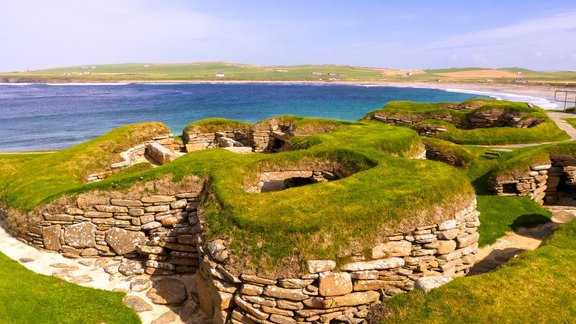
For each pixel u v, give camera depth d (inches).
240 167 506.0
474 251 406.6
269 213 365.4
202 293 368.5
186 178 478.0
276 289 316.5
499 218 589.0
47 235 474.6
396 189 400.8
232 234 352.5
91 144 729.0
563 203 695.1
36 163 652.7
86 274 431.5
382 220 356.2
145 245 451.2
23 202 508.4
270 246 333.4
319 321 321.4
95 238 470.3
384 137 683.4
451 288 285.7
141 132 852.6
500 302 271.3
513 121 1109.7
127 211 465.4
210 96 4783.5
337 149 562.3
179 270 439.8
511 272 313.1
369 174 456.1
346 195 392.5
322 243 333.4
